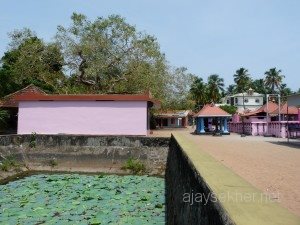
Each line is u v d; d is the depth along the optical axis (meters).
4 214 9.70
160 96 36.31
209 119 36.59
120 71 34.88
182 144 8.83
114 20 33.53
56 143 19.22
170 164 13.27
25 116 20.77
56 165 18.91
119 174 17.98
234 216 2.48
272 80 81.75
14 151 18.64
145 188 13.73
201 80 78.75
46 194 12.41
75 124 20.61
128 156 18.67
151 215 9.66
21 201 11.30
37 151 19.11
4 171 17.05
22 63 32.75
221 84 80.12
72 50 32.69
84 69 33.50
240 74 86.25
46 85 37.88
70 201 11.31
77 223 8.84
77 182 14.97
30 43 34.75
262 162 9.69
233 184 3.60
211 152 12.73
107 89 34.12
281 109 33.44
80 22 33.34
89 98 20.59
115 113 20.55
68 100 20.69
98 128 20.58
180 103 47.41
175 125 68.31
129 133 20.45
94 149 18.95
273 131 27.44
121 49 34.25
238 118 44.12
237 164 9.24
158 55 35.50
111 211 10.07
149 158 18.48
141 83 33.56
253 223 2.30
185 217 5.49
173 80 45.47
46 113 20.73
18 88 34.94
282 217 2.45
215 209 3.02
